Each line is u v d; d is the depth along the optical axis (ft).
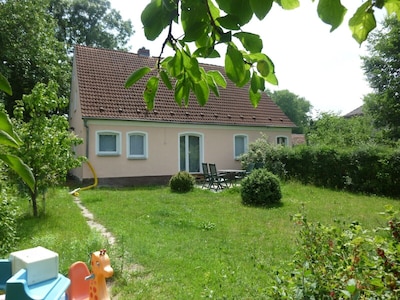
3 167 19.24
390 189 42.75
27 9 64.80
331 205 34.78
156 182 55.88
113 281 15.38
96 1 100.53
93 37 100.48
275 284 8.57
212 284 14.52
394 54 71.61
